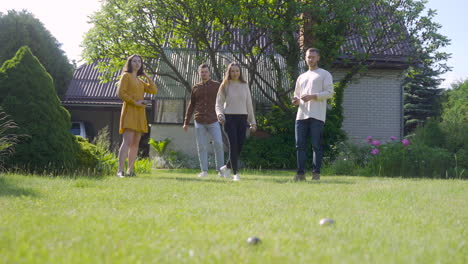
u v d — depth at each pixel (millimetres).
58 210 2508
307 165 12109
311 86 6148
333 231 1986
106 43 13336
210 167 13227
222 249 1564
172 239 1737
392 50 14992
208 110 6750
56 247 1558
